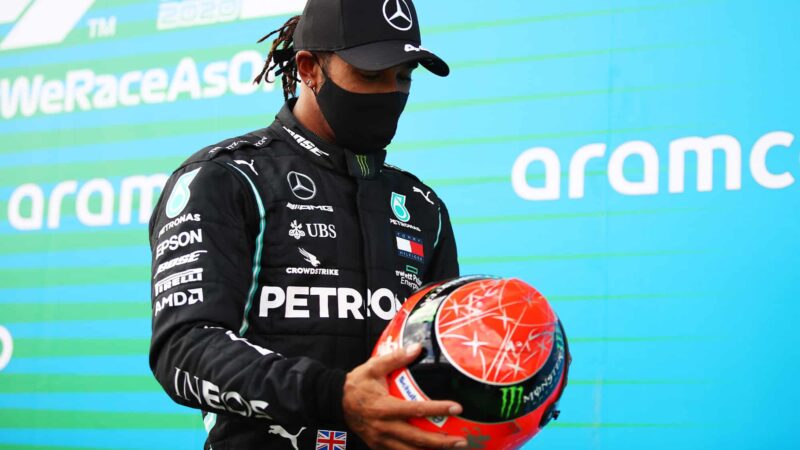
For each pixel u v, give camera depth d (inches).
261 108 110.5
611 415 89.3
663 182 89.7
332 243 52.5
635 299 89.6
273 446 50.6
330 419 43.1
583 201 93.1
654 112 90.8
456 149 99.9
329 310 51.4
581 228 92.9
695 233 87.7
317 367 43.4
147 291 114.0
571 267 92.8
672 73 90.4
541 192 95.3
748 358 84.3
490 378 42.1
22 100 124.8
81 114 121.1
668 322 87.9
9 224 123.0
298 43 54.7
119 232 116.6
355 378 42.2
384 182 56.9
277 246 51.3
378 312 52.4
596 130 93.4
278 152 54.1
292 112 56.7
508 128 97.7
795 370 82.4
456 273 60.5
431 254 58.4
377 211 54.9
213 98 113.3
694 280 87.3
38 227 121.5
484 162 98.4
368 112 53.4
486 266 96.7
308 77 54.8
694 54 89.6
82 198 119.6
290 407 42.8
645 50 91.9
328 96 53.5
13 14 126.6
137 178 116.7
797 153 84.1
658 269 88.9
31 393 118.6
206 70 114.2
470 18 100.7
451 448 42.2
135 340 113.7
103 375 114.7
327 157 54.5
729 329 85.3
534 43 97.4
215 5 114.3
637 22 92.5
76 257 118.7
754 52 87.0
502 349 42.6
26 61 125.2
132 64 118.8
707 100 88.5
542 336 43.8
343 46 52.1
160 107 116.3
